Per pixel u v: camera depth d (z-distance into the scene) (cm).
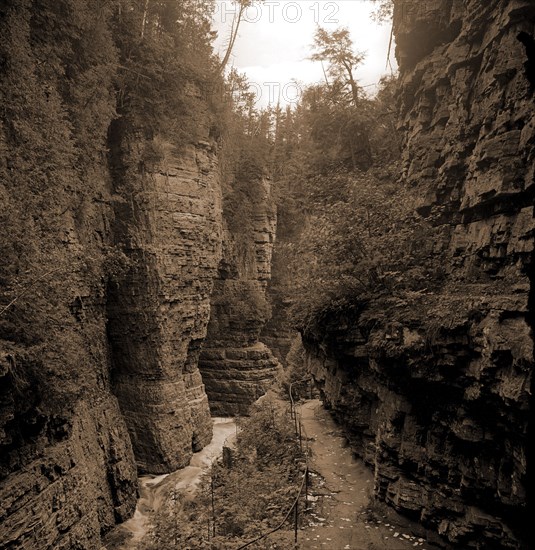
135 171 2917
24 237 1481
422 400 1051
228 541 1001
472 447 905
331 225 1409
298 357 2780
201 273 3347
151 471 2881
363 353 1266
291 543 962
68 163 2048
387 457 1148
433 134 1622
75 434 1927
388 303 1233
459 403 935
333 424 1767
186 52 3192
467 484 900
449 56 1507
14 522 1237
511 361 784
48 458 1455
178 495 1933
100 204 2738
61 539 1468
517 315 820
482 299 922
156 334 2967
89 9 2291
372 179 1634
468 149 1377
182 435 3020
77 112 2241
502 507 850
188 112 3105
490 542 869
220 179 3988
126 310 2970
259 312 4619
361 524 1061
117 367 3062
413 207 1550
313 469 1375
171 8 3123
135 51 2834
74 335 2016
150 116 2942
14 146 1705
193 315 3259
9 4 1722
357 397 1405
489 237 1168
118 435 2494
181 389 3127
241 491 1266
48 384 1430
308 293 1612
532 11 1115
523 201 1069
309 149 3119
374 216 1380
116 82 2755
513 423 781
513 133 1098
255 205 4981
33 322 1458
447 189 1469
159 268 2945
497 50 1237
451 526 937
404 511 1055
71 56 2259
